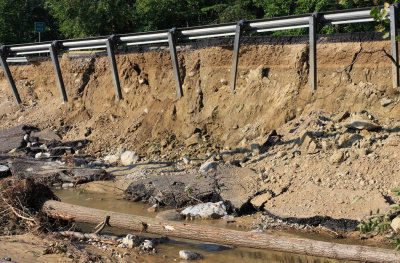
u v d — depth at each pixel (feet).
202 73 48.65
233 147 43.04
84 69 58.65
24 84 66.08
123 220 25.89
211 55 47.60
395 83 37.45
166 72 52.21
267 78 44.29
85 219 26.71
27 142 54.65
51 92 63.72
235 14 66.28
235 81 45.60
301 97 41.88
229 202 31.94
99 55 58.23
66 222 27.99
